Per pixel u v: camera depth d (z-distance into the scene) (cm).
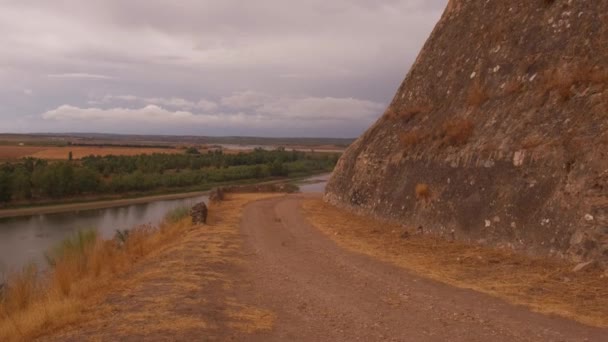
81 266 1156
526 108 1405
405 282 987
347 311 783
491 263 1120
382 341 637
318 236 1680
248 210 2588
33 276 1002
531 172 1230
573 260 1009
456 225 1424
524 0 1786
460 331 675
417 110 2155
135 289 863
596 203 1007
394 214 1839
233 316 731
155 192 6812
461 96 1842
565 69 1364
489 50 1827
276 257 1290
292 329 689
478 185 1409
